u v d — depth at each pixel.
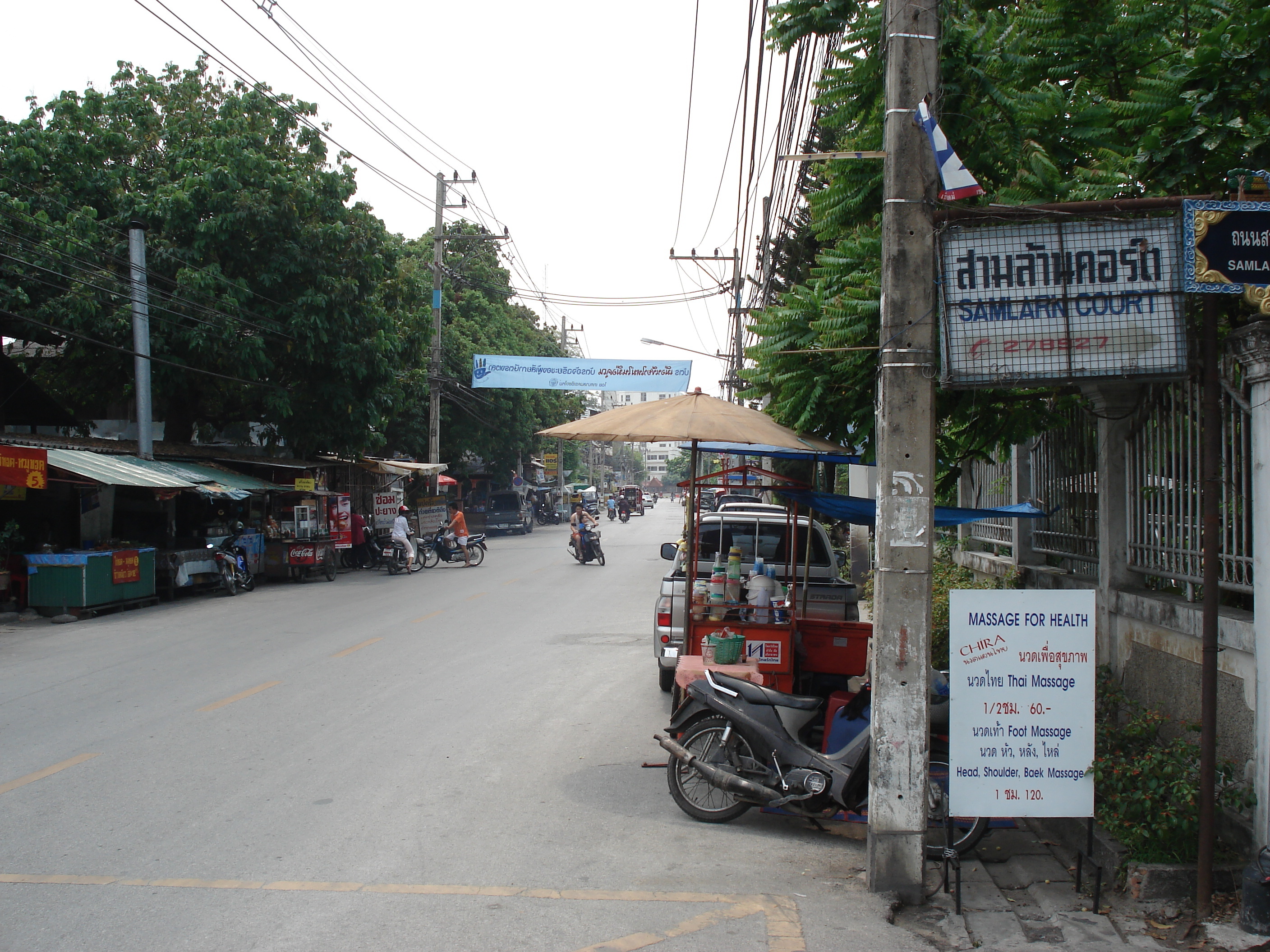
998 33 5.33
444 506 29.84
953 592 4.49
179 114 20.56
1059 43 5.97
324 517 21.39
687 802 5.49
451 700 8.26
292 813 5.32
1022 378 4.39
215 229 18.59
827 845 5.09
